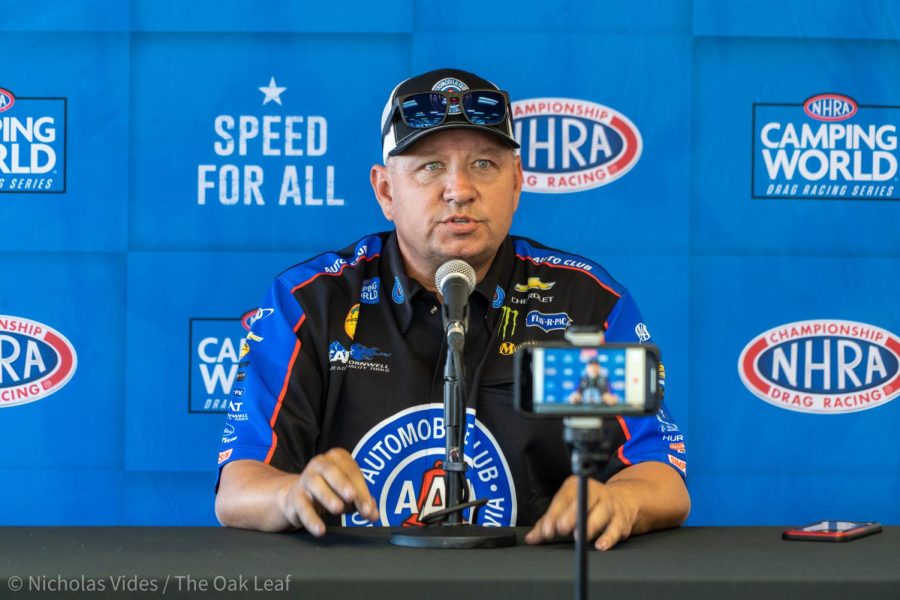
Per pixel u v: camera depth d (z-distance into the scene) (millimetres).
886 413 10102
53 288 10023
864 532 5648
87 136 10062
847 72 10148
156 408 10031
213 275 10078
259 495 6016
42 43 10047
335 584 4117
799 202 10148
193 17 10078
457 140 7266
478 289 7711
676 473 6887
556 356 3801
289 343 7547
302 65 10125
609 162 10148
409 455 7555
